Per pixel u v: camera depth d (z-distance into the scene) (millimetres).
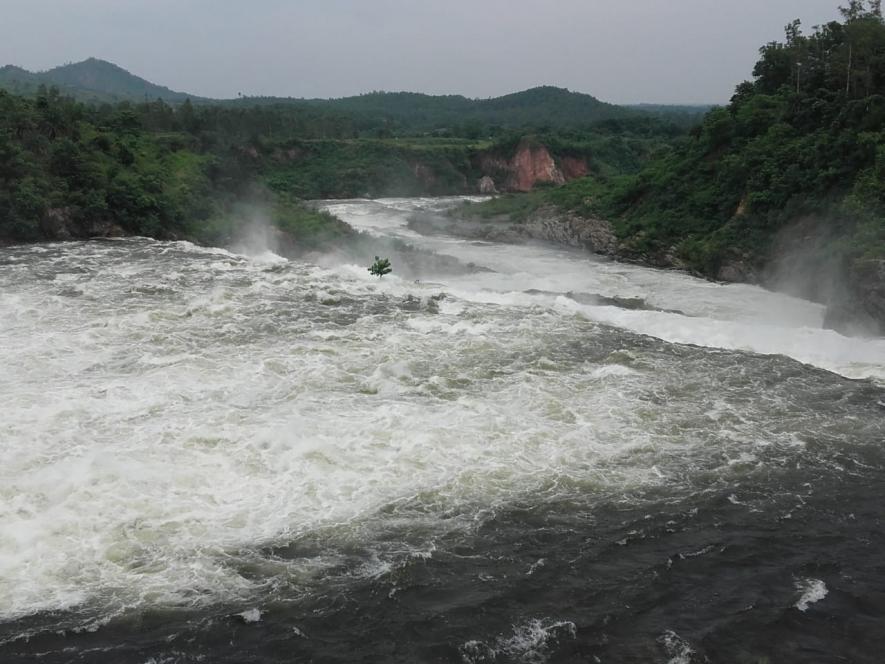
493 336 29750
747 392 24609
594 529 16922
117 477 17875
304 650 13164
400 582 14930
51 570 14766
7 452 18844
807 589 15055
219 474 18391
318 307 33531
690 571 15531
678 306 43281
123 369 24984
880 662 13164
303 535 16219
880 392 24875
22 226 46562
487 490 18266
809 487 18859
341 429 20891
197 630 13484
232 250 51531
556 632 13734
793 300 44719
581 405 23219
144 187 52531
